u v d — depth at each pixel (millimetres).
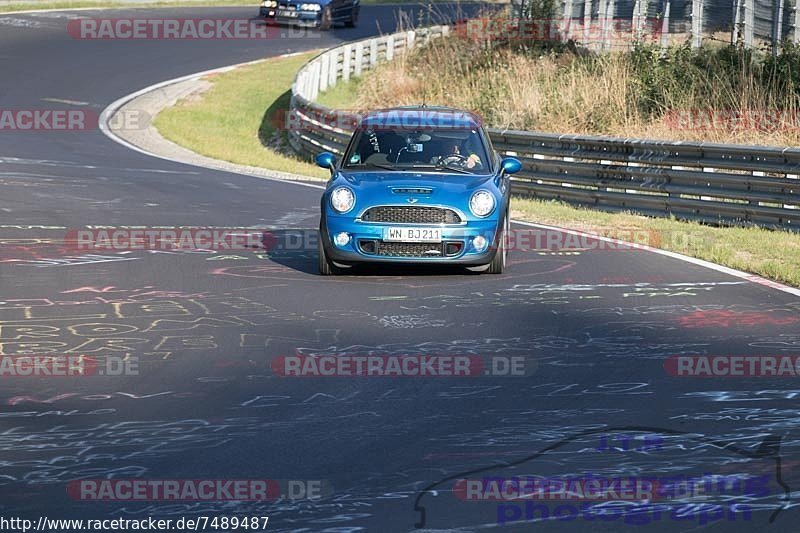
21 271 38531
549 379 25984
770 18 90375
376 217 38625
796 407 23906
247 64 132875
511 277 39500
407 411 23312
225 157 86125
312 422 22484
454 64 112812
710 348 29141
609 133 84188
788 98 80312
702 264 42656
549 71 99750
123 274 38500
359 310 33375
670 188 57812
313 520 17375
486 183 40094
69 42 139250
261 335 29969
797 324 32031
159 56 134500
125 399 23875
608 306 34375
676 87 86875
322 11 146625
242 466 19812
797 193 53156
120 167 73500
